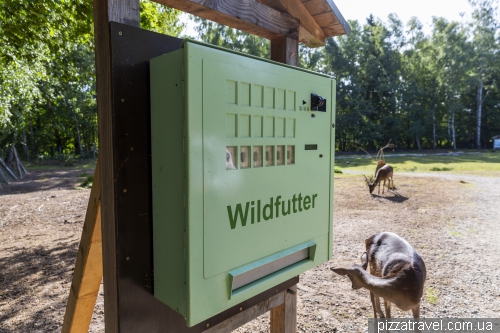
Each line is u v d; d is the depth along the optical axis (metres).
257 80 1.39
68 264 4.95
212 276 1.26
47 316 3.47
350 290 4.21
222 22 1.74
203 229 1.22
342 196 11.28
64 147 41.06
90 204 1.48
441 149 35.62
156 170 1.31
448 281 4.50
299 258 1.70
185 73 1.13
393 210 9.09
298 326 3.34
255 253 1.44
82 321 1.63
